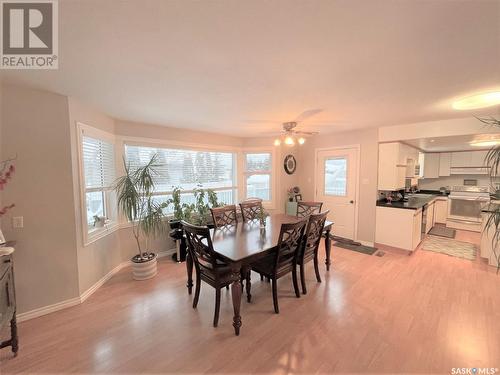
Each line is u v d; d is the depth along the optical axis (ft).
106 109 8.95
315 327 6.65
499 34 4.14
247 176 16.46
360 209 14.32
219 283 6.80
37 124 6.98
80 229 8.04
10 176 6.17
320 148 16.26
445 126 11.14
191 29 4.00
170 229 12.51
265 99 7.84
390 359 5.50
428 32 4.09
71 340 6.19
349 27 3.96
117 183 10.35
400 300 8.00
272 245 7.32
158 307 7.72
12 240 6.72
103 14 3.58
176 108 8.88
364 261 11.51
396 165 12.85
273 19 3.74
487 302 7.82
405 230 12.43
